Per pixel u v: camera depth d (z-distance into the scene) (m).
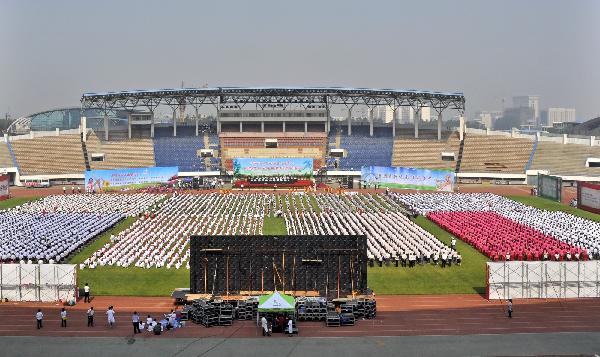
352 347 47.72
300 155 180.62
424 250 78.06
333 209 118.19
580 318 55.66
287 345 48.06
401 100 184.62
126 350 46.94
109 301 61.53
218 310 53.88
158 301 61.59
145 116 189.38
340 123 193.75
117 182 147.75
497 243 82.00
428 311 58.28
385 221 101.56
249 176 163.50
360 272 59.53
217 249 59.56
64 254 76.75
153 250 80.44
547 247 78.00
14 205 125.06
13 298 61.25
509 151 176.38
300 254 59.84
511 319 55.50
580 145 173.88
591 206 118.12
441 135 185.12
